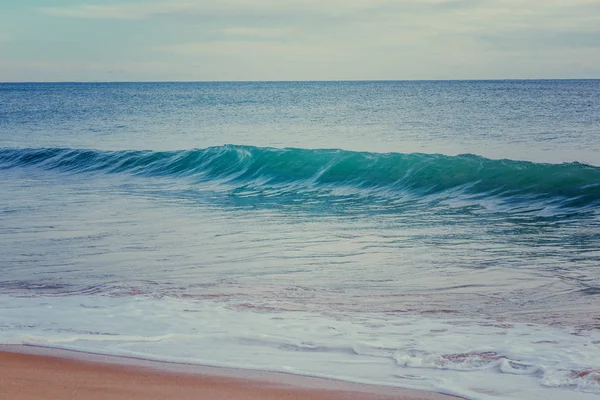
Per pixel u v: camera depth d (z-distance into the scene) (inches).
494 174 690.2
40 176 955.3
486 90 5329.7
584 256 401.1
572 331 260.5
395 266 388.8
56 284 355.3
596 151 1020.5
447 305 307.1
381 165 800.3
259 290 338.3
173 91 6840.6
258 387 197.0
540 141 1195.3
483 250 426.6
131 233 502.0
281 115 2380.7
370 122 1872.5
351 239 472.1
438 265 388.8
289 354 233.5
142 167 997.8
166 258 417.4
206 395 189.0
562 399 189.5
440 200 663.1
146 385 197.0
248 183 847.7
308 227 524.7
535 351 234.5
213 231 509.0
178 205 658.8
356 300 317.7
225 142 1387.8
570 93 4247.0
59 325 270.1
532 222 526.3
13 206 648.4
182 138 1510.8
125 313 290.0
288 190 783.7
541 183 645.3
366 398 189.0
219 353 233.1
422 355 231.0
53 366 215.0
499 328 267.0
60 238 483.8
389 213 595.8
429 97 4116.6
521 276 358.3
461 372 213.9
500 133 1384.1
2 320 277.9
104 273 380.2
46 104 3799.2
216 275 372.8
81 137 1600.6
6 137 1637.6
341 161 834.2
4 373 207.3
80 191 780.0
